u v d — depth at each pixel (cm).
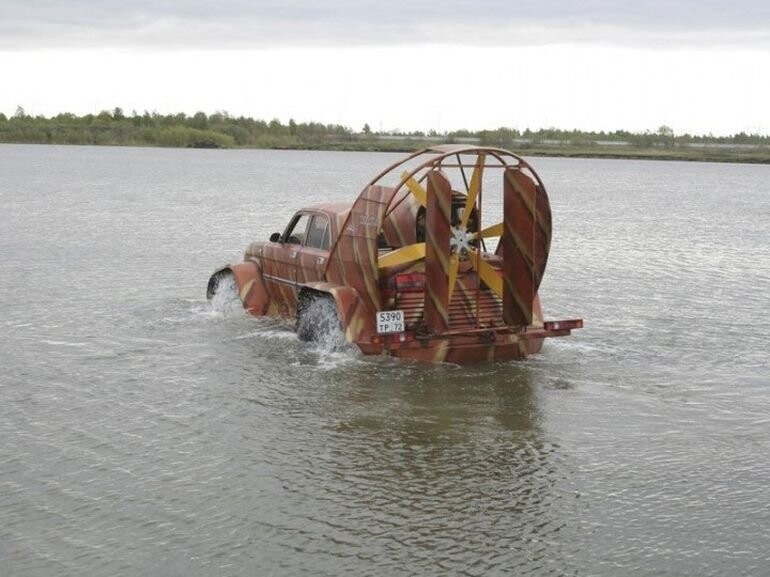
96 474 761
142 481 748
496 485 752
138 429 870
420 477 766
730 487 755
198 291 1575
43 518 679
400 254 1105
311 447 831
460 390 1013
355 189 4766
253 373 1065
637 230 2898
